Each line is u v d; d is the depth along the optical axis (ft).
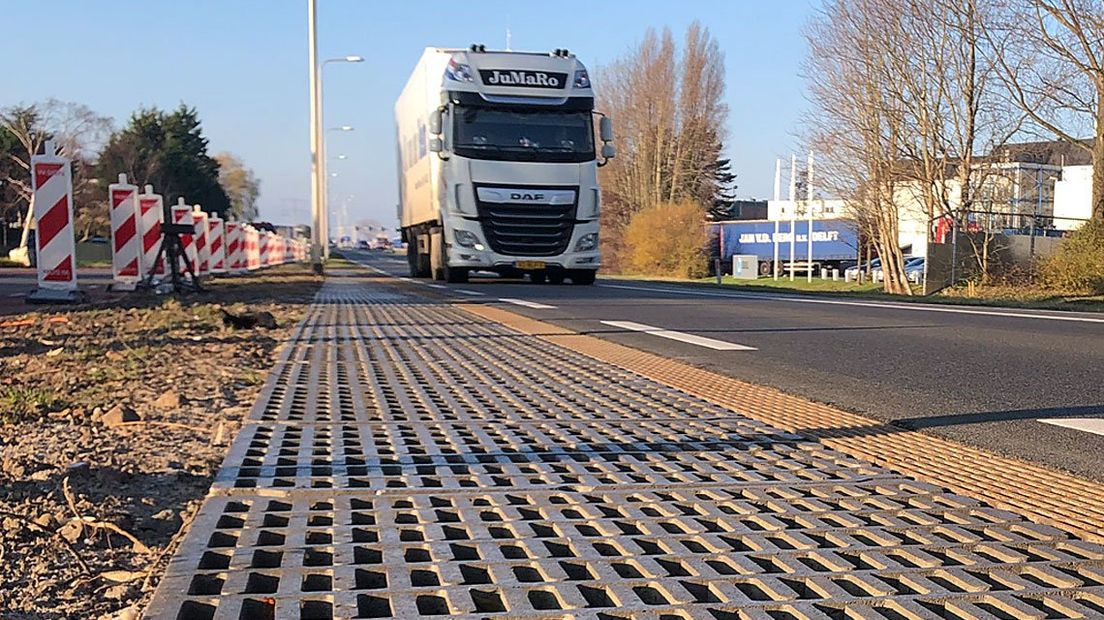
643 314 38.01
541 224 59.77
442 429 14.02
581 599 7.32
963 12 81.20
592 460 12.21
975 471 12.01
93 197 201.87
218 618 6.78
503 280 75.20
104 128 192.85
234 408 15.51
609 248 203.51
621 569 8.12
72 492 10.16
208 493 10.20
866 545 8.93
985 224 82.74
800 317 37.01
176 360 21.02
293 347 24.44
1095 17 71.97
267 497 10.07
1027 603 7.53
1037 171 103.24
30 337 25.39
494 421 14.76
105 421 13.94
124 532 8.91
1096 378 20.36
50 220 38.32
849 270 160.25
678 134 201.77
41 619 7.05
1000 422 15.35
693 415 15.67
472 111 59.57
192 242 57.93
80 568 8.08
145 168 225.97
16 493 10.09
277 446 12.52
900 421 15.37
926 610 7.29
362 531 8.94
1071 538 9.20
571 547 8.64
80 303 38.19
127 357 21.22
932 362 22.98
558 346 25.91
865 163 93.40
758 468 12.02
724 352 24.91
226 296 46.29
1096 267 69.77
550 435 13.76
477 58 60.90
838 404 16.97
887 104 89.40
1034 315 38.96
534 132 60.03
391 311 37.96
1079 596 7.68
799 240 183.73
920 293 83.82
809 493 10.82
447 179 59.26
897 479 11.49
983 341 27.86
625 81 206.28
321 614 6.98
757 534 9.16
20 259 127.75
